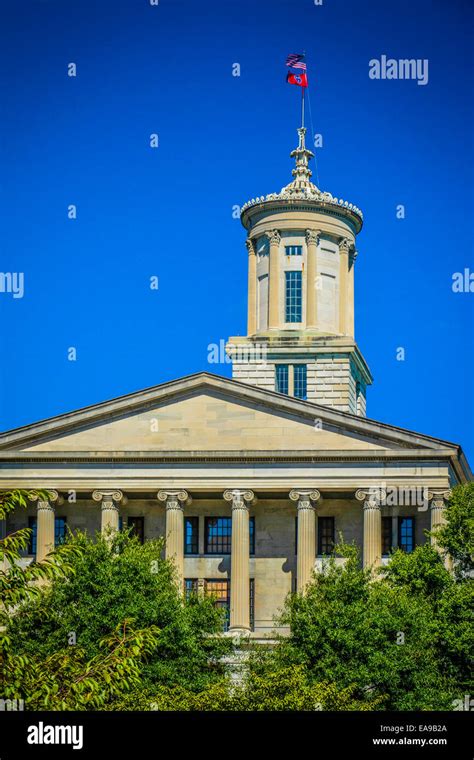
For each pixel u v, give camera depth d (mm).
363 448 140125
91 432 143500
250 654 118875
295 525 143875
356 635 111000
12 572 75375
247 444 141750
